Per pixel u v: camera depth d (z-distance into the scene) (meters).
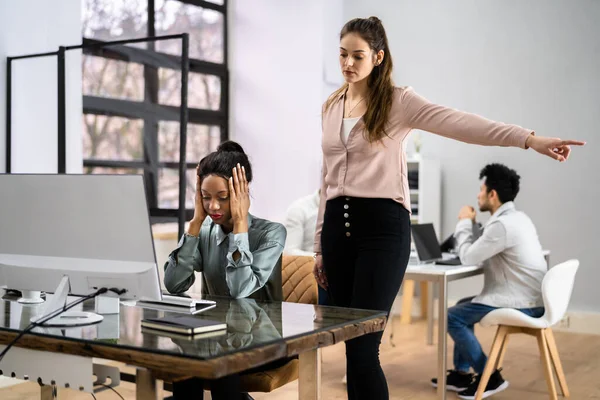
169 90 5.83
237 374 2.33
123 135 5.46
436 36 6.80
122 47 5.57
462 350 4.14
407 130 2.68
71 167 4.75
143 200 1.98
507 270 4.10
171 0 6.18
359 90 2.70
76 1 4.82
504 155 6.50
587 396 4.16
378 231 2.62
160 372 1.72
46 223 2.13
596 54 6.10
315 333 1.89
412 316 6.81
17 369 1.95
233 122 6.85
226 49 6.82
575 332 6.09
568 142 2.36
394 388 4.29
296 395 4.10
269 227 2.64
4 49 4.43
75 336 1.82
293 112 6.62
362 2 7.03
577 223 6.18
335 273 2.73
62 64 4.40
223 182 2.48
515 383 4.45
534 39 6.36
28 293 2.36
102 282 2.06
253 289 2.51
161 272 5.32
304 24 6.57
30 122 4.55
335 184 2.72
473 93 6.65
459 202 6.72
